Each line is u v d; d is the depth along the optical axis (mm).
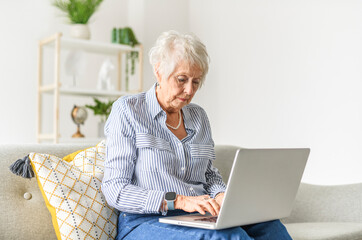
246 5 3859
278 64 3578
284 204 1396
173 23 4348
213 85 4148
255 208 1261
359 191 1999
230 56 3998
